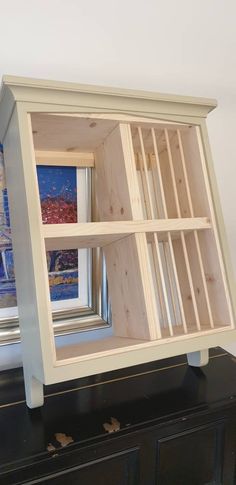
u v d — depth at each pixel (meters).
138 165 1.14
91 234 0.79
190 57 1.30
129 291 0.92
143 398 0.87
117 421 0.76
